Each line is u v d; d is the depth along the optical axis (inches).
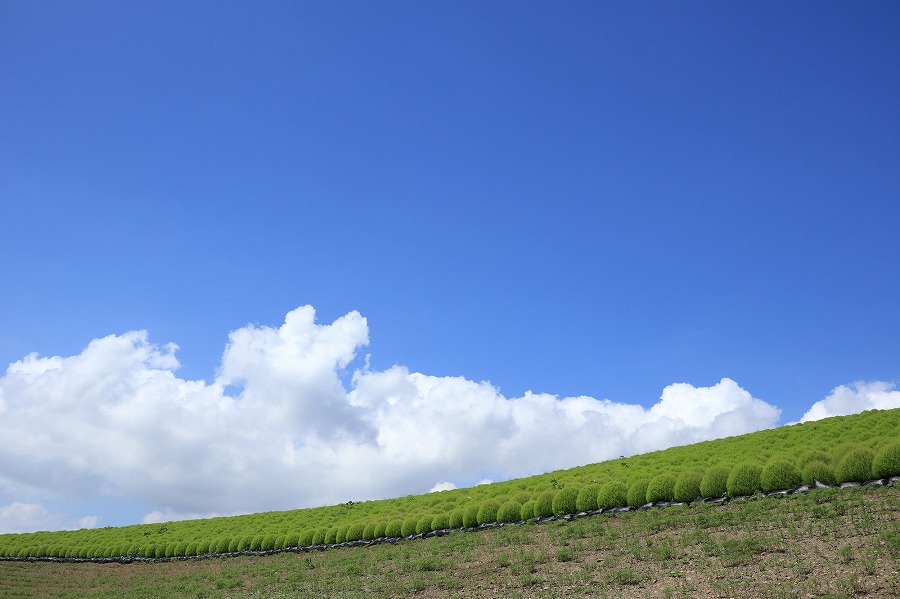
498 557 755.4
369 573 852.0
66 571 1592.0
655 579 545.0
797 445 1184.8
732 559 549.3
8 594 1183.6
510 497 1101.7
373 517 1386.6
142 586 1154.7
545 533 880.3
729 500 834.2
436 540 1041.5
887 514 609.9
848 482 759.1
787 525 641.0
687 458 1270.9
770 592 459.8
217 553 1497.3
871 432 1111.6
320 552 1262.3
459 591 636.7
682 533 693.3
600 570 607.5
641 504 916.6
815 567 498.6
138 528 2138.3
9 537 2316.7
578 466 1547.7
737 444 1368.1
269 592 848.9
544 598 548.7
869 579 452.8
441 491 1642.5
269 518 1860.2
